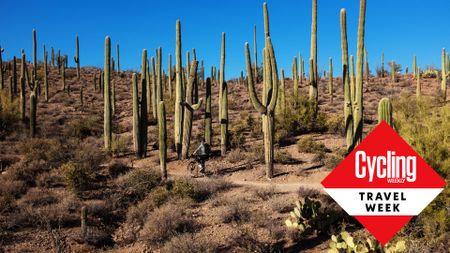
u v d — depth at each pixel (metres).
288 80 53.09
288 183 14.73
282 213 11.28
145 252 9.73
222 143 19.38
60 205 11.84
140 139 19.84
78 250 9.84
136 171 14.77
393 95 34.72
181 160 19.14
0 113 23.42
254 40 45.91
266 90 15.95
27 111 31.92
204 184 14.02
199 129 25.72
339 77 53.97
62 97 40.16
